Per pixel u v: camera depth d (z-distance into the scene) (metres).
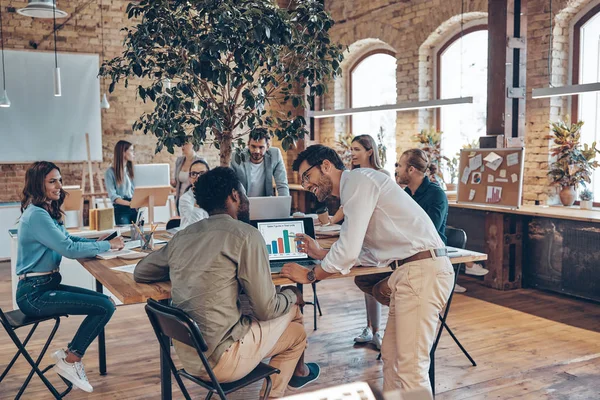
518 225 6.33
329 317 5.29
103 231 4.54
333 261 2.80
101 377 3.96
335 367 4.09
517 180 6.07
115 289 2.75
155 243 3.93
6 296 6.14
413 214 2.85
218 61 3.42
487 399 3.57
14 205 8.23
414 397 1.88
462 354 4.33
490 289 6.33
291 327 2.89
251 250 2.52
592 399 3.56
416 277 2.81
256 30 3.29
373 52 9.45
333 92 9.95
